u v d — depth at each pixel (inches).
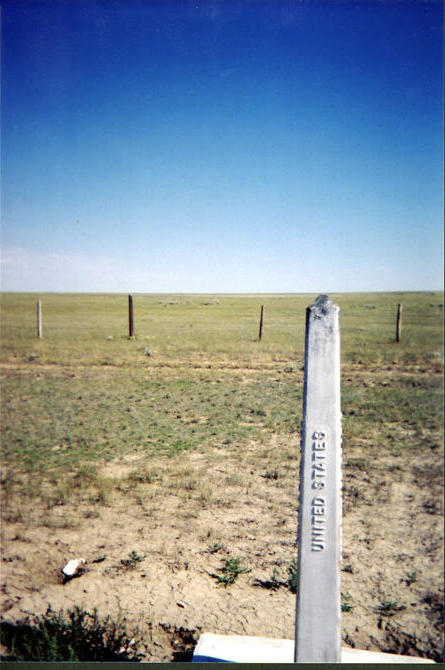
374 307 1716.3
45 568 174.7
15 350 677.3
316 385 109.3
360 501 238.2
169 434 343.0
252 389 481.1
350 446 320.8
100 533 201.6
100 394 456.8
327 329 109.3
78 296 2824.8
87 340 789.9
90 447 314.2
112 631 135.4
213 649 129.0
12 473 265.6
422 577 173.5
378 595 163.9
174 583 167.6
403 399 436.5
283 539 200.5
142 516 218.1
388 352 680.4
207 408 411.5
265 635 142.9
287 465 286.0
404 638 142.6
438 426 362.3
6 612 147.7
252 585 168.2
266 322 1186.6
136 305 1860.2
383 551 191.0
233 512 224.4
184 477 264.5
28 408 404.8
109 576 170.6
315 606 108.2
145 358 643.5
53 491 241.1
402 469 280.2
